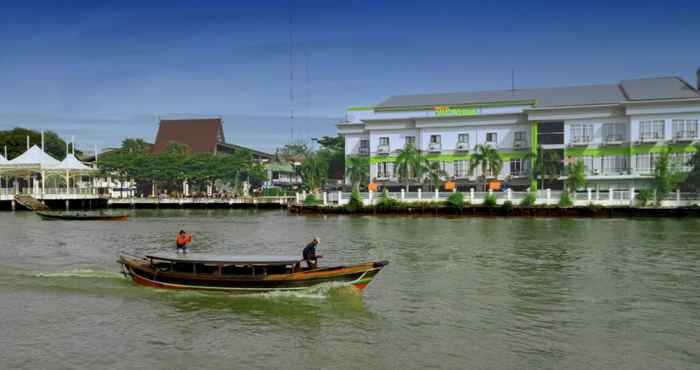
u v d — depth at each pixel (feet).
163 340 51.55
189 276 68.28
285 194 341.00
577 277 79.00
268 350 48.73
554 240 121.90
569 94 255.29
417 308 61.87
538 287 72.38
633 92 235.81
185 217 214.90
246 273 68.18
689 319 57.67
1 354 48.06
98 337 52.49
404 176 227.20
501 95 268.82
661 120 216.95
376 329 54.39
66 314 60.23
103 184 355.77
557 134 255.09
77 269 86.94
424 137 252.21
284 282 65.67
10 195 250.57
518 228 151.53
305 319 57.72
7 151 327.06
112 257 100.63
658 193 189.88
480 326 55.26
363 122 268.41
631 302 64.59
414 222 177.06
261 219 200.85
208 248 115.24
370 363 45.70
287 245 119.34
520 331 53.72
